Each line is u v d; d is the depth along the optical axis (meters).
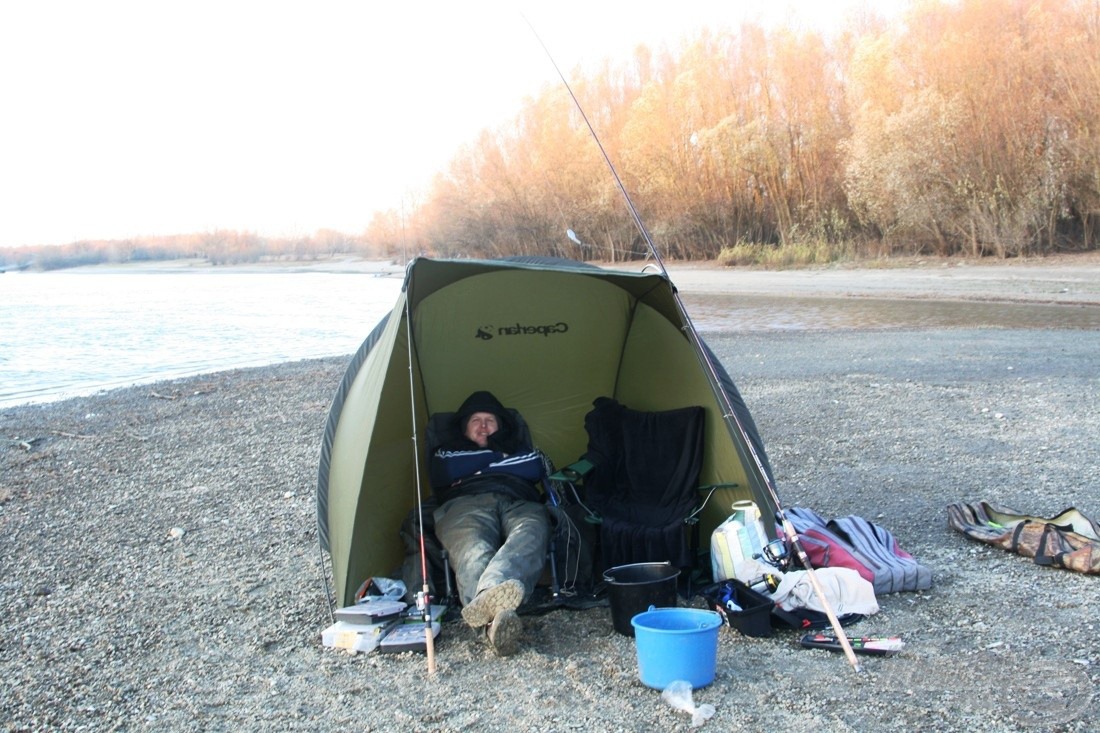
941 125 30.62
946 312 21.11
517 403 6.29
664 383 6.02
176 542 6.68
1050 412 9.80
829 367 13.83
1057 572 5.25
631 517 5.43
